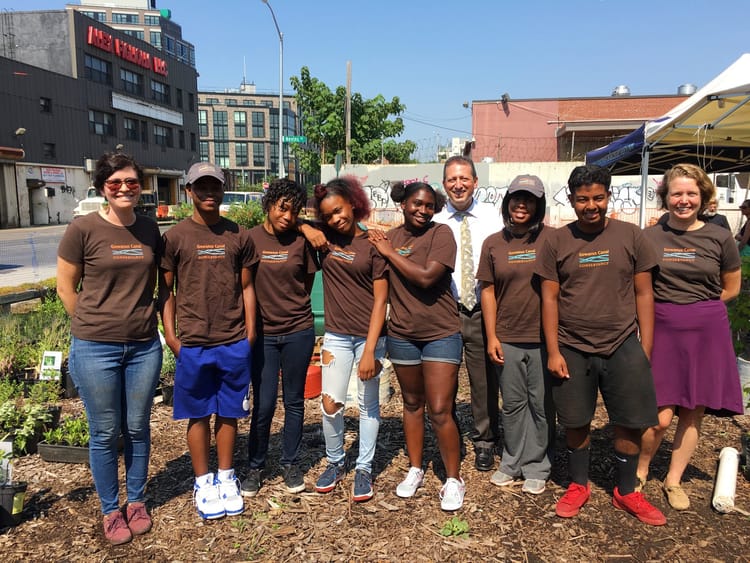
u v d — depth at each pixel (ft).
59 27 116.88
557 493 11.45
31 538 10.03
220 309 10.55
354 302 11.03
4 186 98.32
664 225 11.09
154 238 10.28
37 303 29.12
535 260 10.83
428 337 10.58
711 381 10.50
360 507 10.96
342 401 11.38
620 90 83.56
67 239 9.57
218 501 10.71
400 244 10.88
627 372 9.96
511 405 11.55
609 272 9.93
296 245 11.09
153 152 146.82
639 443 10.37
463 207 12.63
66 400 16.78
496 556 9.40
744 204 30.17
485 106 81.82
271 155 309.01
